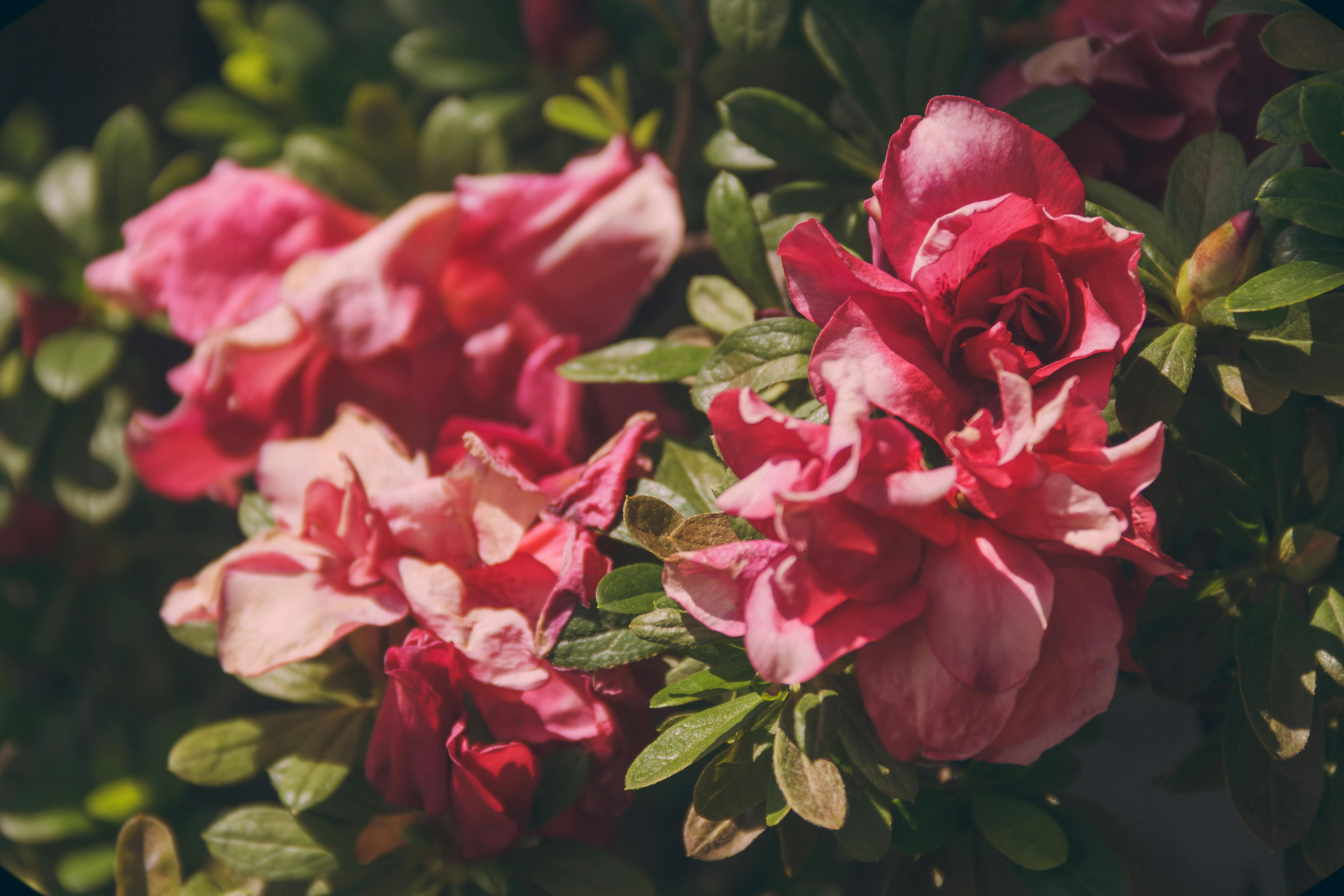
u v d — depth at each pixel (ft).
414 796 1.25
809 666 1.10
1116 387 1.20
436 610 1.24
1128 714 1.33
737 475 1.14
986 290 1.15
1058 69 1.32
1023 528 1.11
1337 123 1.18
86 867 1.53
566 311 1.42
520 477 1.25
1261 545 1.23
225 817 1.32
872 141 1.38
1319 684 1.21
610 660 1.22
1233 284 1.20
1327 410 1.25
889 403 1.13
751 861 1.51
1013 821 1.23
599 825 1.31
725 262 1.31
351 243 1.44
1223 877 1.31
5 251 1.58
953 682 1.11
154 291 1.46
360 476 1.31
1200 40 1.31
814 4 1.35
